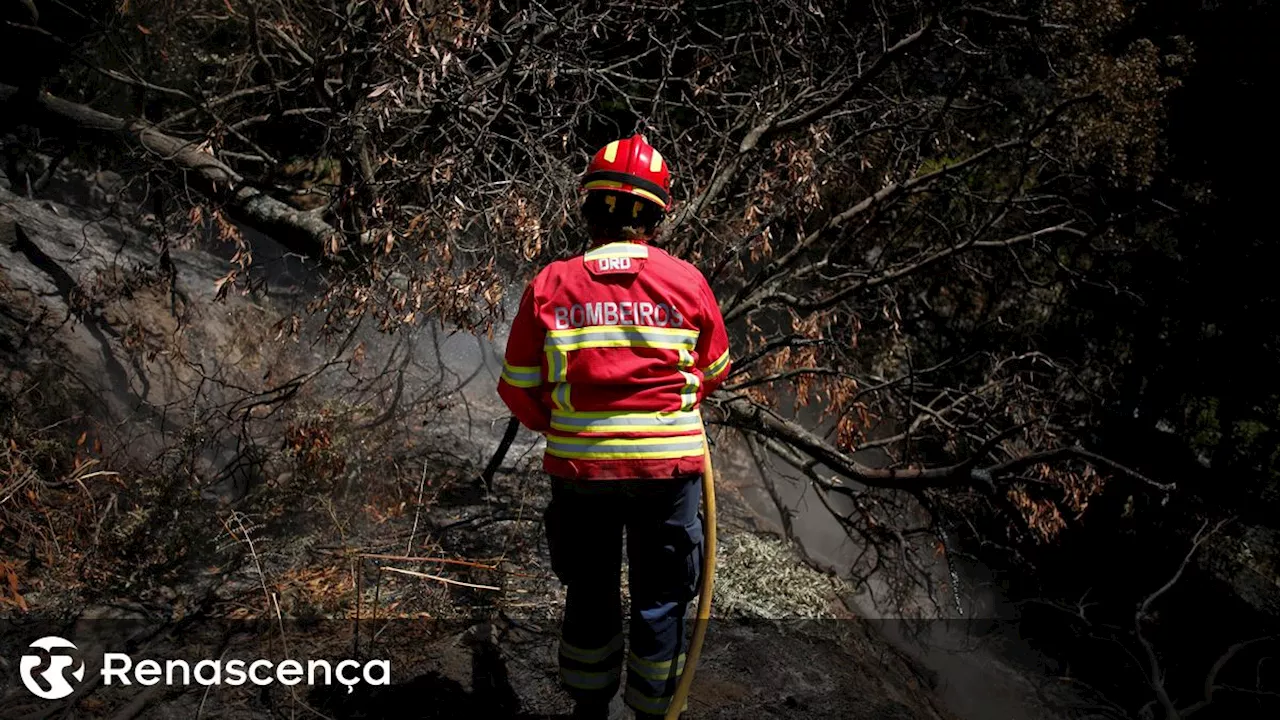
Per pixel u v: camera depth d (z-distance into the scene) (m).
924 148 7.25
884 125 6.36
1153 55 8.92
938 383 8.76
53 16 6.77
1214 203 12.16
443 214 4.27
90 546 3.78
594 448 2.39
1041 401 6.53
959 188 7.22
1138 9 10.59
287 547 3.93
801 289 7.27
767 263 6.13
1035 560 10.02
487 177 4.64
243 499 4.23
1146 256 11.61
